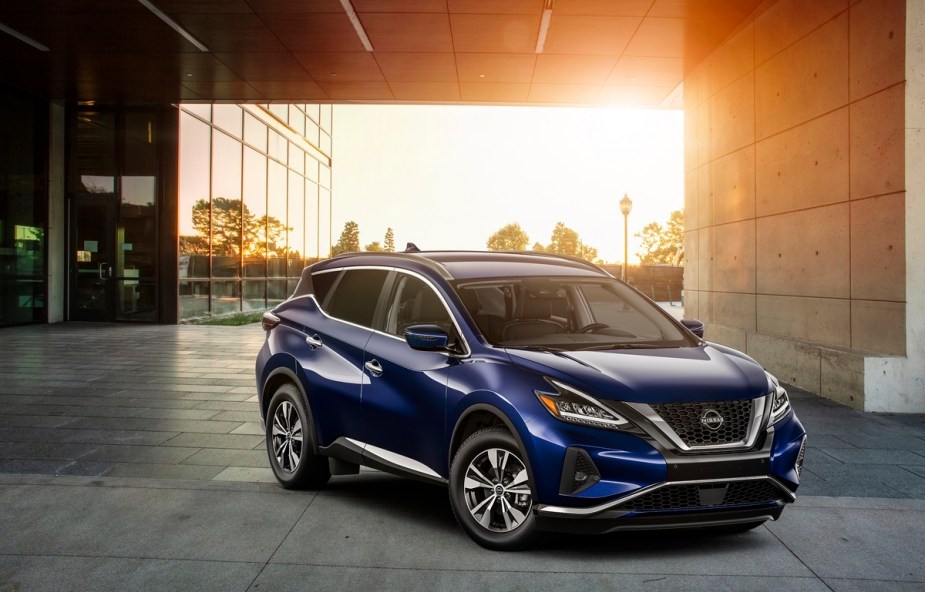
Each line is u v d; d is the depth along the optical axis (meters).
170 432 7.49
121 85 17.53
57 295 19.81
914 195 8.41
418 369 4.79
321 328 5.70
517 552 4.24
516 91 16.83
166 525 4.69
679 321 5.43
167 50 14.60
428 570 3.97
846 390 9.08
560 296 5.31
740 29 12.56
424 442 4.70
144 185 19.72
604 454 3.93
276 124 26.75
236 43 14.04
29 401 9.02
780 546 4.39
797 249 10.80
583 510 3.93
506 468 4.26
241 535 4.52
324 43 13.84
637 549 4.32
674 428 4.03
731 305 13.12
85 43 14.30
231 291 23.05
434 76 15.78
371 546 4.34
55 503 5.11
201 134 20.95
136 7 12.26
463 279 5.08
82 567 4.00
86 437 7.23
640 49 13.73
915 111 8.36
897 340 8.67
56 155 19.61
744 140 12.52
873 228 9.01
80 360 12.70
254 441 7.14
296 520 4.82
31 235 18.94
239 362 12.65
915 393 8.62
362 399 5.12
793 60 10.80
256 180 24.92
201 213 21.05
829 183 9.93
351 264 5.96
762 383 4.44
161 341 15.81
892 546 4.40
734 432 4.14
